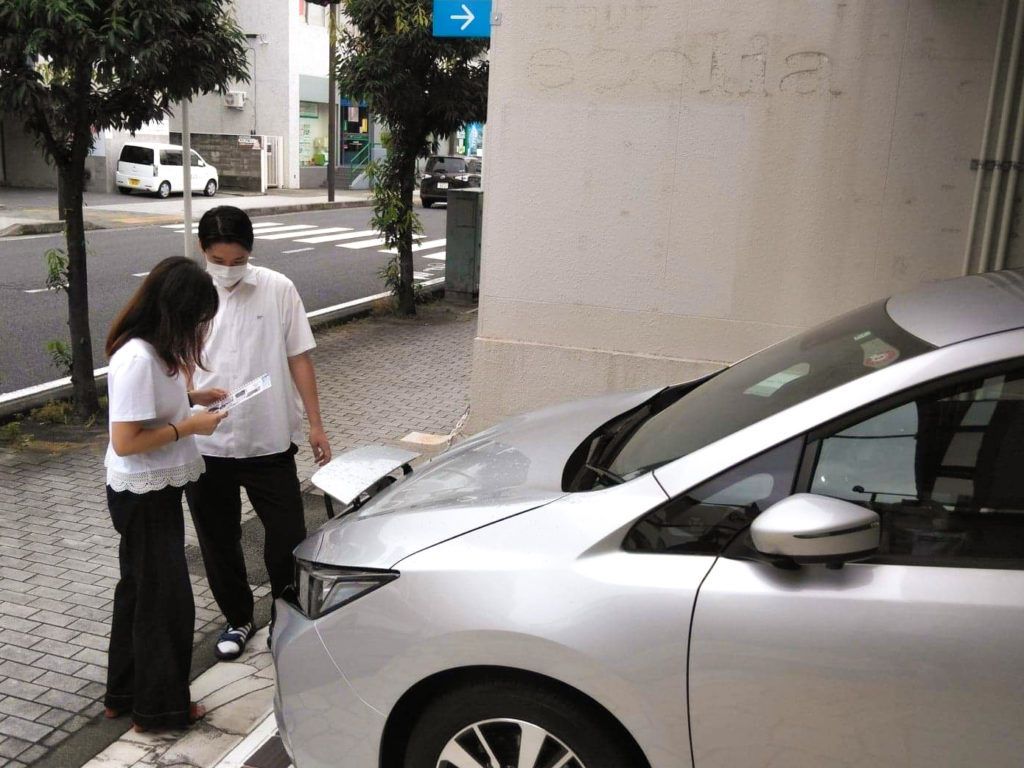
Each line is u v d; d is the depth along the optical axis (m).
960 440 2.10
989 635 1.92
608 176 5.54
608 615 2.13
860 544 1.95
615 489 2.33
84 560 4.61
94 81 6.47
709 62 5.24
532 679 2.25
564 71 5.50
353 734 2.43
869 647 1.98
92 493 5.53
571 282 5.73
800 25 5.07
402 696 2.36
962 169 4.96
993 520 2.05
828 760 2.03
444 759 2.38
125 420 2.91
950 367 2.12
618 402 3.38
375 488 3.37
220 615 4.14
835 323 2.89
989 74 4.82
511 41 5.56
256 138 30.45
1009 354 2.09
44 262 14.64
